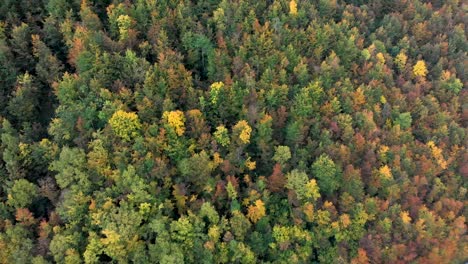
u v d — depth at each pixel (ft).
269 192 247.29
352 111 282.15
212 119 259.39
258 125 251.39
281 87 266.77
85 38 259.39
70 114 237.45
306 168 255.09
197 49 275.59
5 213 223.51
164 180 233.14
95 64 254.06
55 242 209.77
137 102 246.88
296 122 256.73
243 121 247.29
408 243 258.98
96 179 229.04
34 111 258.16
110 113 239.30
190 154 244.22
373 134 275.18
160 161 230.27
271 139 261.03
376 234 254.27
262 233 242.37
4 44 260.01
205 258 222.48
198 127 245.24
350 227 252.42
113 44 263.29
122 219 214.90
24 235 218.18
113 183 230.89
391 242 256.32
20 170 232.53
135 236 217.36
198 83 269.64
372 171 266.16
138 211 222.69
